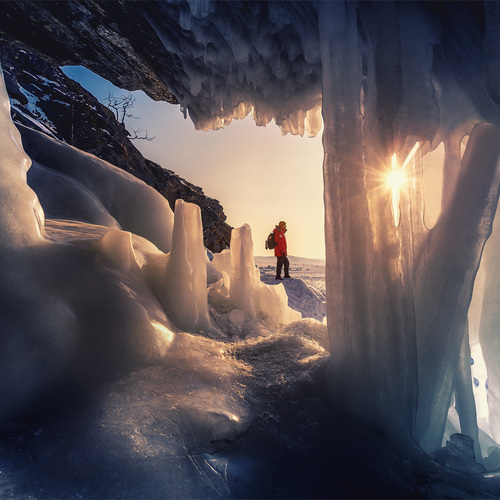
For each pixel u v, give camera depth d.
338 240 2.11
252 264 4.84
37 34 3.90
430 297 2.19
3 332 1.83
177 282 3.03
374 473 1.71
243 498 1.53
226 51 3.04
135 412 1.80
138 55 3.93
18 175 2.30
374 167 2.05
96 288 2.34
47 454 1.53
